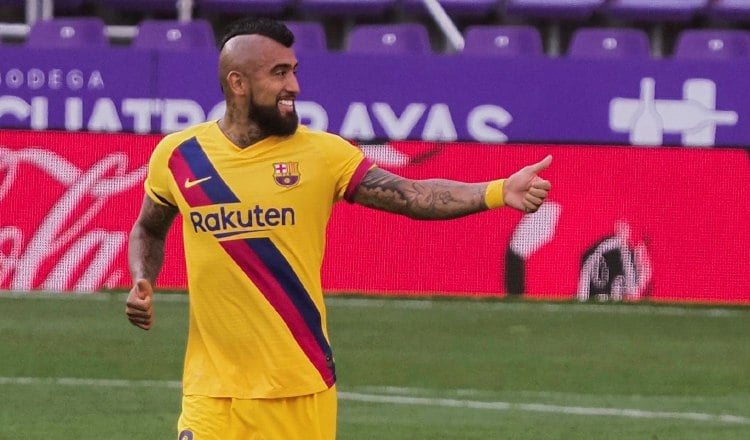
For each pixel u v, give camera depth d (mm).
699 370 33156
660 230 42375
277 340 14914
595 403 29141
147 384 30484
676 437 25938
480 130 42656
